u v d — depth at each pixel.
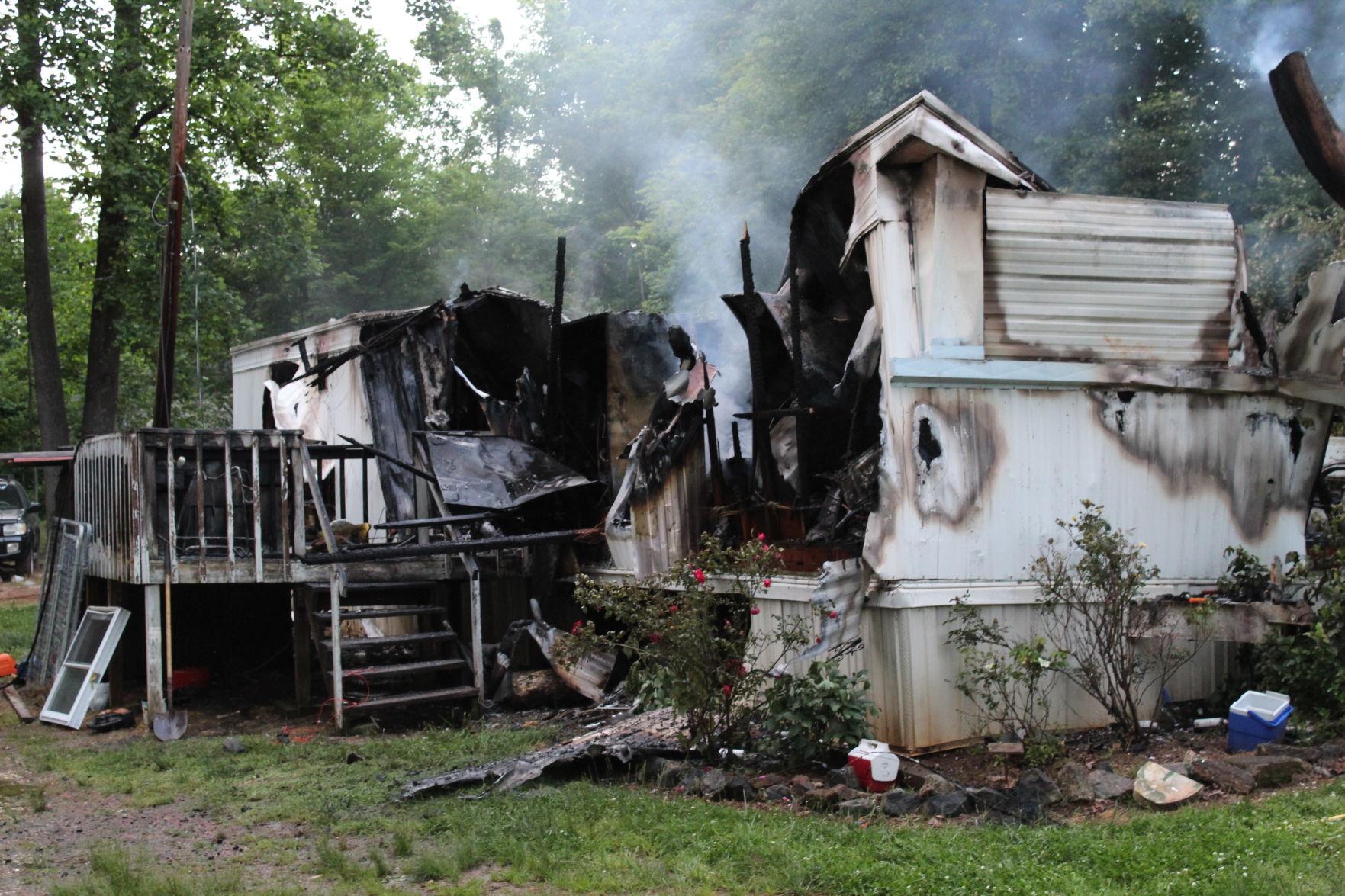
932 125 6.41
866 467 6.99
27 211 19.11
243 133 21.67
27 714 8.98
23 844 5.61
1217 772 5.42
